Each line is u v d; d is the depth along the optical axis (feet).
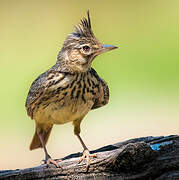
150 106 55.57
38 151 47.44
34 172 26.48
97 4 76.02
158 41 67.41
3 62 64.85
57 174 26.53
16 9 74.49
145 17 73.31
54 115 29.48
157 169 25.88
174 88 58.75
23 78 62.54
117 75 60.70
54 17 73.41
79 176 26.55
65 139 49.16
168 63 62.80
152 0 76.69
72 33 29.14
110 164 26.09
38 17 73.56
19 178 26.25
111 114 54.08
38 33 71.05
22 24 72.64
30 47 68.33
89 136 49.80
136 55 64.34
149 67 62.23
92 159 26.48
